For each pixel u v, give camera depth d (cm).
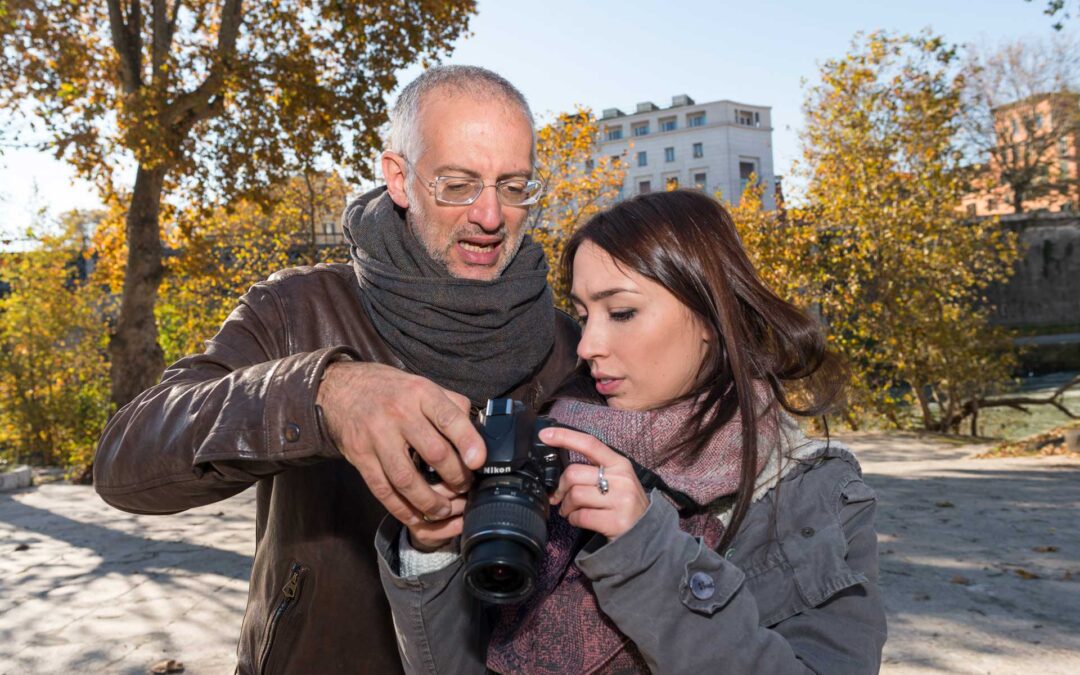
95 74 1409
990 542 651
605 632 125
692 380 140
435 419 103
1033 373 2994
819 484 130
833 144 1764
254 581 174
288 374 115
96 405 1884
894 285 1661
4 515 1041
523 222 169
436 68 168
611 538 111
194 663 461
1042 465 1091
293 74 1334
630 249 134
